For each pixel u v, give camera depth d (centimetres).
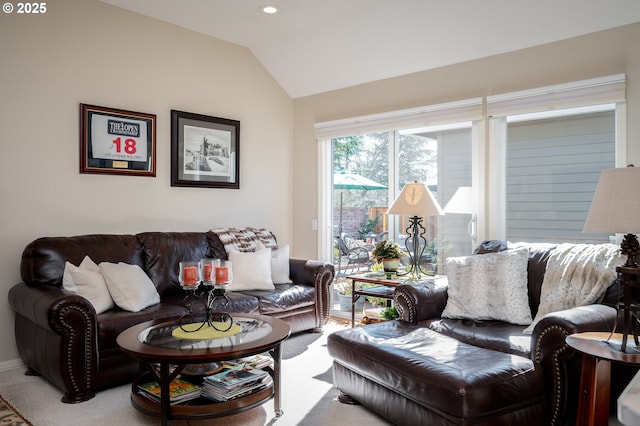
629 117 325
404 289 322
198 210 456
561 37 350
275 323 280
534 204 374
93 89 384
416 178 445
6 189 341
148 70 418
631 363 178
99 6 387
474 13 363
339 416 263
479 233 396
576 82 341
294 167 542
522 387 216
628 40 324
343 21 420
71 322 276
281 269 435
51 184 362
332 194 519
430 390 212
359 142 491
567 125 357
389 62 440
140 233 400
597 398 196
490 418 208
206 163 459
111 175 395
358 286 481
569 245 309
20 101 347
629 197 199
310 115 526
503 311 300
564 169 359
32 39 352
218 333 256
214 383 244
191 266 267
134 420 258
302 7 397
